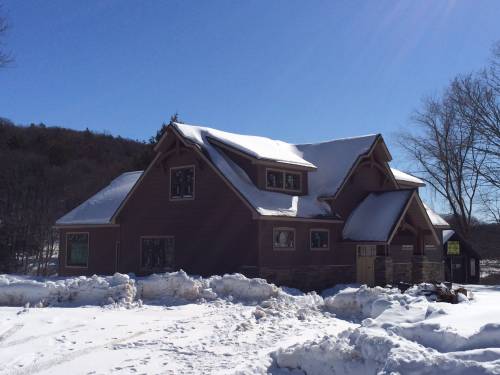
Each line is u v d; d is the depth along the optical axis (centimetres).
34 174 5384
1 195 4750
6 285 1830
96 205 3225
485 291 2389
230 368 934
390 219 2748
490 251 5547
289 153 3030
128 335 1242
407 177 3650
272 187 2711
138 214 2873
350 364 819
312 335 1270
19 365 972
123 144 8912
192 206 2666
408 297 1299
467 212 4778
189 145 2645
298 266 2573
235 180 2552
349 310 1638
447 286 1747
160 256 2767
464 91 4316
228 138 2803
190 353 1059
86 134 8688
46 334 1246
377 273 2750
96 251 3052
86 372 926
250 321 1427
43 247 4647
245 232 2461
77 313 1562
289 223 2575
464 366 661
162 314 1569
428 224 2975
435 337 805
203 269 2589
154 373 910
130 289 1811
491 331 745
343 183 2836
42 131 8012
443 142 4728
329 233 2791
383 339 785
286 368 922
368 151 3016
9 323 1374
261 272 2367
